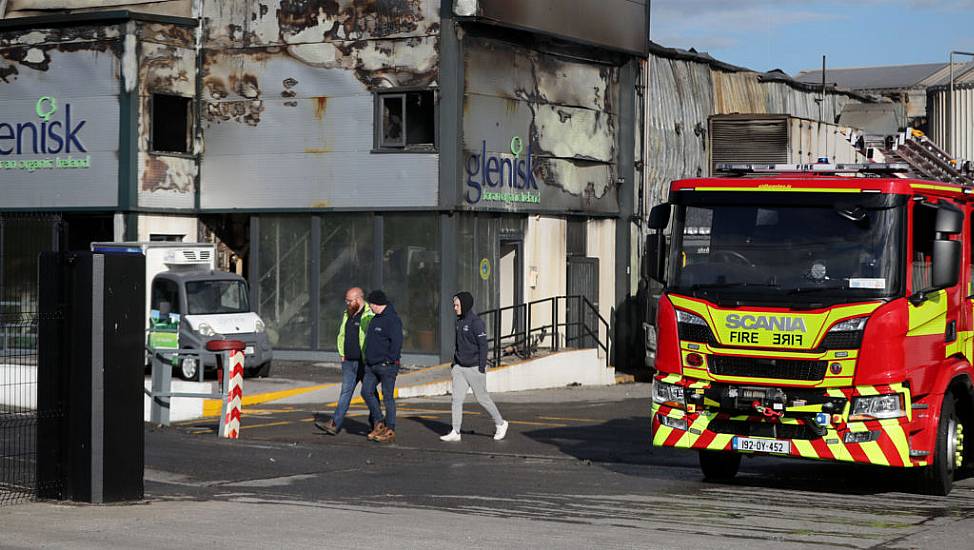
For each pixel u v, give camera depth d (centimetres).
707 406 1805
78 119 4256
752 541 1402
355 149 4178
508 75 4269
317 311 4259
